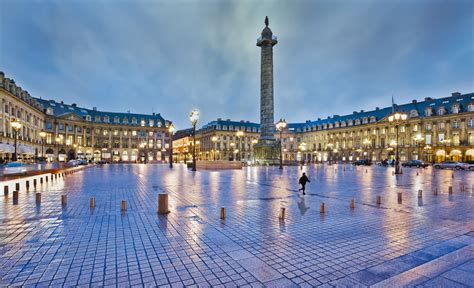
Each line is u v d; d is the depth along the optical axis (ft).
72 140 261.65
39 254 18.95
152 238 22.43
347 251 19.79
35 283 14.83
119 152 288.71
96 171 114.52
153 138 306.96
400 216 30.53
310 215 30.83
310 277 15.66
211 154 328.70
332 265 17.34
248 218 29.30
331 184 63.26
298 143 356.38
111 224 26.55
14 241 21.57
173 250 19.81
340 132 305.73
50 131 245.04
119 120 294.05
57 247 20.30
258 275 15.90
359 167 163.84
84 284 14.76
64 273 16.06
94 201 37.40
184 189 52.34
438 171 127.03
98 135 280.10
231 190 51.13
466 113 203.51
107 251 19.56
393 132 250.98
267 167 152.97
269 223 27.30
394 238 22.74
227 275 15.89
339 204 37.47
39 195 37.86
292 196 44.39
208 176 85.46
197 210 33.09
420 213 32.12
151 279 15.35
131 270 16.52
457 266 15.69
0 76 151.94
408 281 13.91
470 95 209.46
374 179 78.07
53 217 29.27
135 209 33.55
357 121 287.89
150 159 303.68
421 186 60.18
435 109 225.15
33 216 29.66
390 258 18.49
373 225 26.71
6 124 156.97
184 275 15.87
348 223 27.43
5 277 15.51
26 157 177.58
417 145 231.71
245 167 151.53
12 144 158.71
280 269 16.74
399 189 54.34
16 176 75.25
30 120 199.00
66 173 96.68
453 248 20.39
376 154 264.93
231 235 23.35
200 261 17.88
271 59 164.04
